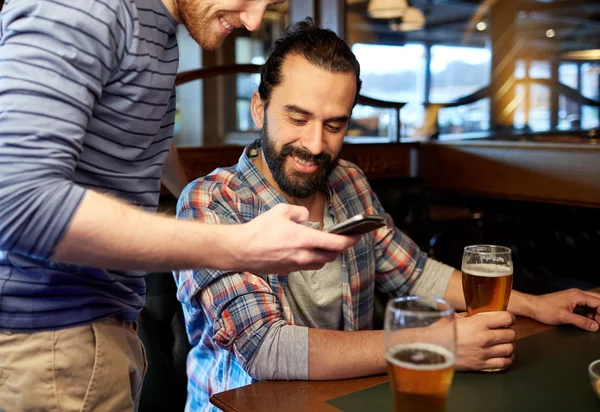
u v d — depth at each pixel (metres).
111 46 0.97
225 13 1.12
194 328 1.46
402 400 0.82
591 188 2.94
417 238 3.35
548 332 1.36
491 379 1.09
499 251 1.24
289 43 1.40
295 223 0.98
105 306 1.13
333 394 1.08
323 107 1.36
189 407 1.53
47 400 1.06
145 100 1.08
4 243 0.90
